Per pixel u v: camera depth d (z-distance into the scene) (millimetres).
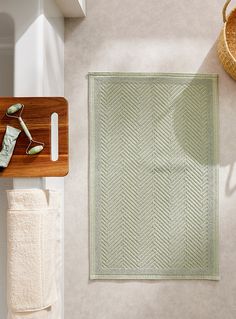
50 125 1279
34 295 1219
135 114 1730
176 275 1718
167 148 1726
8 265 1229
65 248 1730
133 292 1726
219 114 1747
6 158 1266
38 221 1229
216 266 1723
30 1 1319
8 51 1732
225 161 1741
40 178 1309
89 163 1725
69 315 1723
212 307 1725
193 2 1749
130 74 1730
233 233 1736
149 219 1718
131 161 1727
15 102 1275
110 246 1717
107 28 1747
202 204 1726
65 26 1743
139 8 1747
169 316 1723
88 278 1727
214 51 1748
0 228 1738
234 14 1694
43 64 1337
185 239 1720
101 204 1721
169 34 1746
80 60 1744
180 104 1732
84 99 1745
